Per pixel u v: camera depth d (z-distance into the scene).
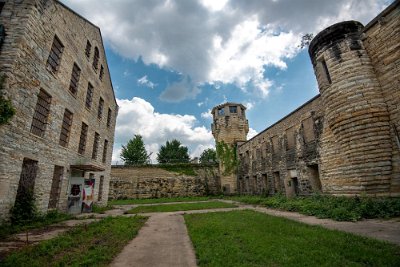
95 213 12.73
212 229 6.73
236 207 14.12
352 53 10.02
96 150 16.39
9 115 7.30
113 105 20.38
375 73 9.58
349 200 9.36
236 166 28.25
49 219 9.23
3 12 8.47
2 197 7.31
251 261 4.00
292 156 16.70
